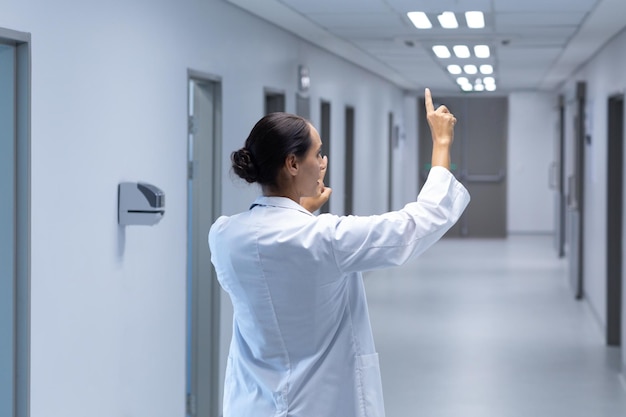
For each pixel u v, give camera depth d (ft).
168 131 13.99
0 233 9.61
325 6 18.39
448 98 51.47
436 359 20.99
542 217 51.78
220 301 16.94
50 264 10.10
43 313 9.96
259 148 5.78
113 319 11.87
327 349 5.86
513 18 19.97
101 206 11.44
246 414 5.99
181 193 14.65
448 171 5.79
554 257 41.68
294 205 5.82
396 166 44.91
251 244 5.70
